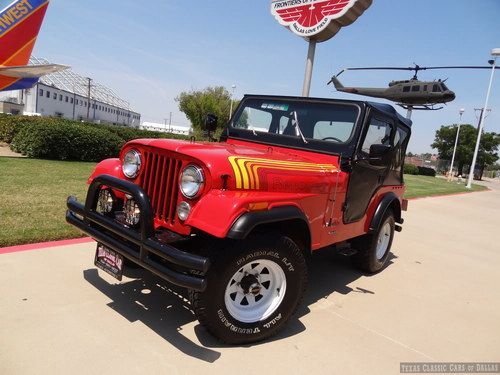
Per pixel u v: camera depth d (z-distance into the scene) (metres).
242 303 3.03
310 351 3.03
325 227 3.63
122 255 2.94
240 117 4.66
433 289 4.75
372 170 4.20
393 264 5.63
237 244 2.77
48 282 3.64
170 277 2.58
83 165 11.87
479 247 7.42
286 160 3.41
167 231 2.94
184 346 2.89
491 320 4.02
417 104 21.39
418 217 10.11
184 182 2.79
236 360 2.80
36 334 2.82
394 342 3.33
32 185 7.68
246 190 2.80
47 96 64.50
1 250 4.26
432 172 40.03
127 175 3.24
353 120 3.85
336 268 5.10
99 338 2.87
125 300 3.47
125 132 19.02
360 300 4.13
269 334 3.10
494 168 80.88
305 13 7.64
